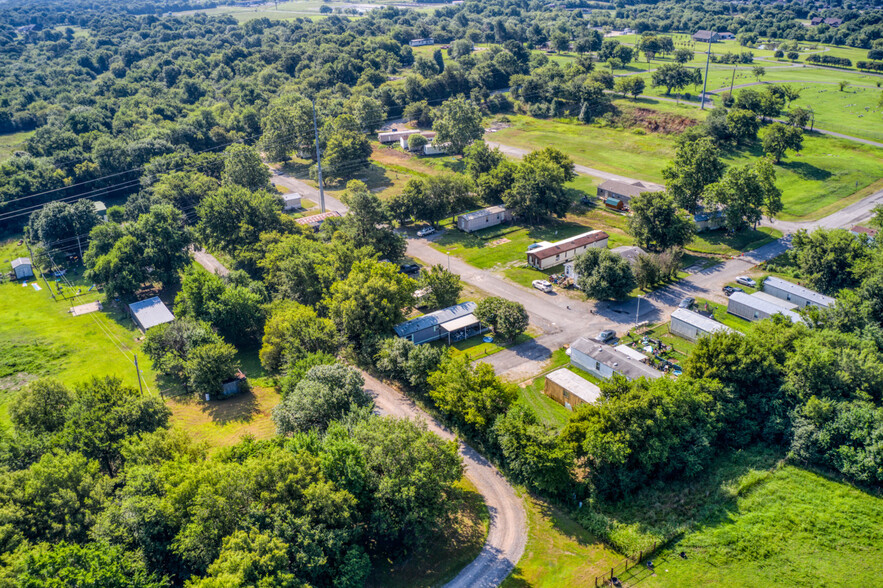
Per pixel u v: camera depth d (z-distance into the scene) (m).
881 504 69.00
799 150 186.00
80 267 149.25
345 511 58.41
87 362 109.50
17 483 62.38
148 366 107.88
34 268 147.38
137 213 154.12
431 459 65.44
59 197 176.38
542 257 132.12
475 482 75.25
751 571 61.75
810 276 116.50
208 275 115.56
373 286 99.50
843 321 95.25
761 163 141.25
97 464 67.62
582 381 89.81
